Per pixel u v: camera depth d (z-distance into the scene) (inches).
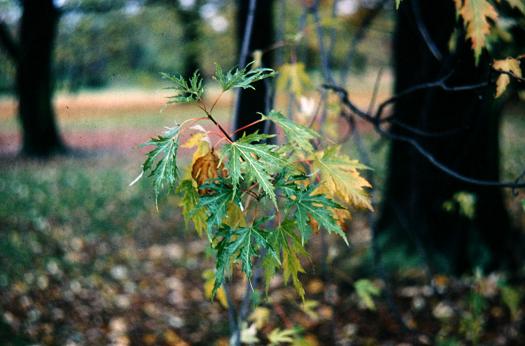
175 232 280.8
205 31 444.5
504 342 138.3
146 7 444.1
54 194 358.3
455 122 152.6
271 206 54.9
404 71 168.9
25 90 532.4
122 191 368.8
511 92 95.9
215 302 188.9
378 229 191.5
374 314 159.9
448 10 87.7
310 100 79.9
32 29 496.7
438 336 139.9
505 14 82.3
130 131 761.6
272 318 160.1
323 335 151.3
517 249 187.3
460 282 164.9
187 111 965.2
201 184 47.4
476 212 170.9
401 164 178.4
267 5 238.1
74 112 848.9
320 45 89.0
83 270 222.7
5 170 450.3
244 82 42.4
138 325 175.3
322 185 52.4
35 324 168.2
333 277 179.0
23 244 244.5
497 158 175.8
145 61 517.7
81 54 482.3
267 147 41.8
